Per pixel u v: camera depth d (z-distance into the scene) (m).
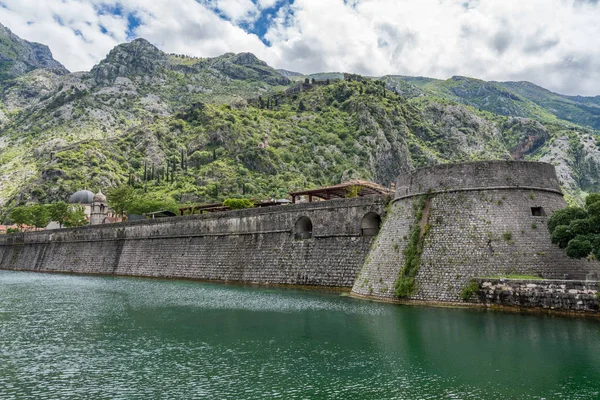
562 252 40.88
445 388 23.41
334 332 34.84
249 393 23.20
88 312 46.34
